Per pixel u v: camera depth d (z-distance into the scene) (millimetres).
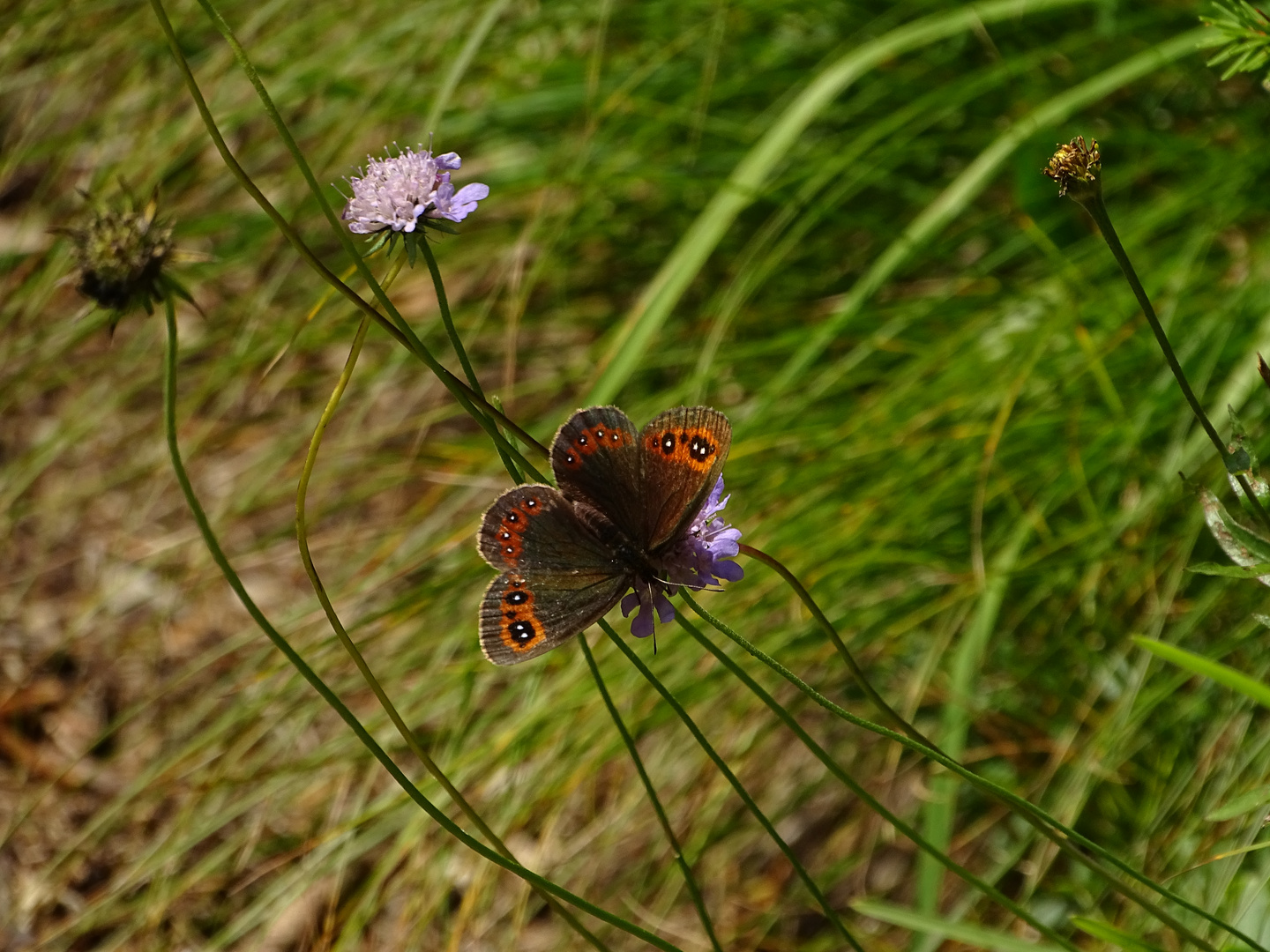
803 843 657
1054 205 712
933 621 641
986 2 708
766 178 738
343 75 771
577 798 679
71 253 509
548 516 478
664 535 475
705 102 673
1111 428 620
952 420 636
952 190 639
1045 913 605
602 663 621
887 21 735
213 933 662
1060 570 620
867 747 646
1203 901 571
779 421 645
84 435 774
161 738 738
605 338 721
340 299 747
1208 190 659
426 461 741
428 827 617
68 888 683
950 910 628
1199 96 737
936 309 686
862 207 758
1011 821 626
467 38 751
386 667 653
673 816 639
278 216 471
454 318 781
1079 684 631
